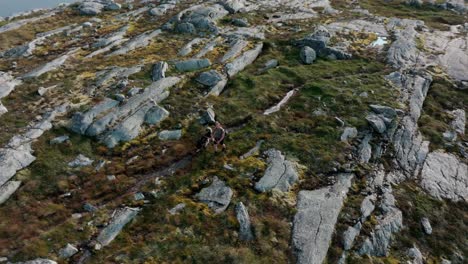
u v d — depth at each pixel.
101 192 19.72
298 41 35.56
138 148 22.73
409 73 31.91
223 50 34.00
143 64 30.75
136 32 39.06
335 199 19.92
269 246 17.27
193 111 25.84
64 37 37.78
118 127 23.56
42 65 30.72
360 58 34.00
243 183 20.22
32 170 20.39
